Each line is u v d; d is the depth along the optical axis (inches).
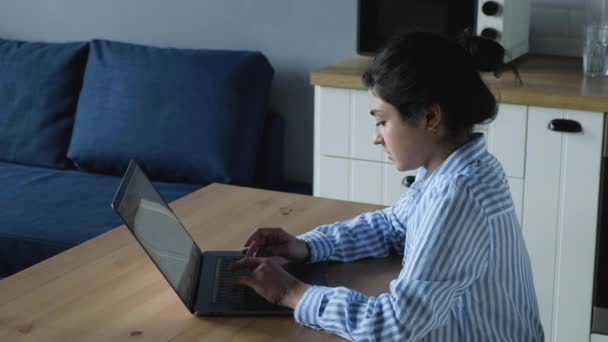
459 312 59.2
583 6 123.1
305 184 143.7
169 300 63.9
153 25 149.3
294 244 70.4
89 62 140.4
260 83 133.6
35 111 142.3
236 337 58.5
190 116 131.5
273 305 62.1
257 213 81.1
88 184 131.6
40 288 65.6
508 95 106.0
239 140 130.9
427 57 57.9
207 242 74.2
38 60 143.9
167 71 134.1
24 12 158.4
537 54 127.4
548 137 106.0
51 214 119.5
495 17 113.9
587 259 107.6
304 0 137.8
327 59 138.9
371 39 124.3
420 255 56.6
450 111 58.4
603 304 108.6
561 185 106.8
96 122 136.4
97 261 70.7
